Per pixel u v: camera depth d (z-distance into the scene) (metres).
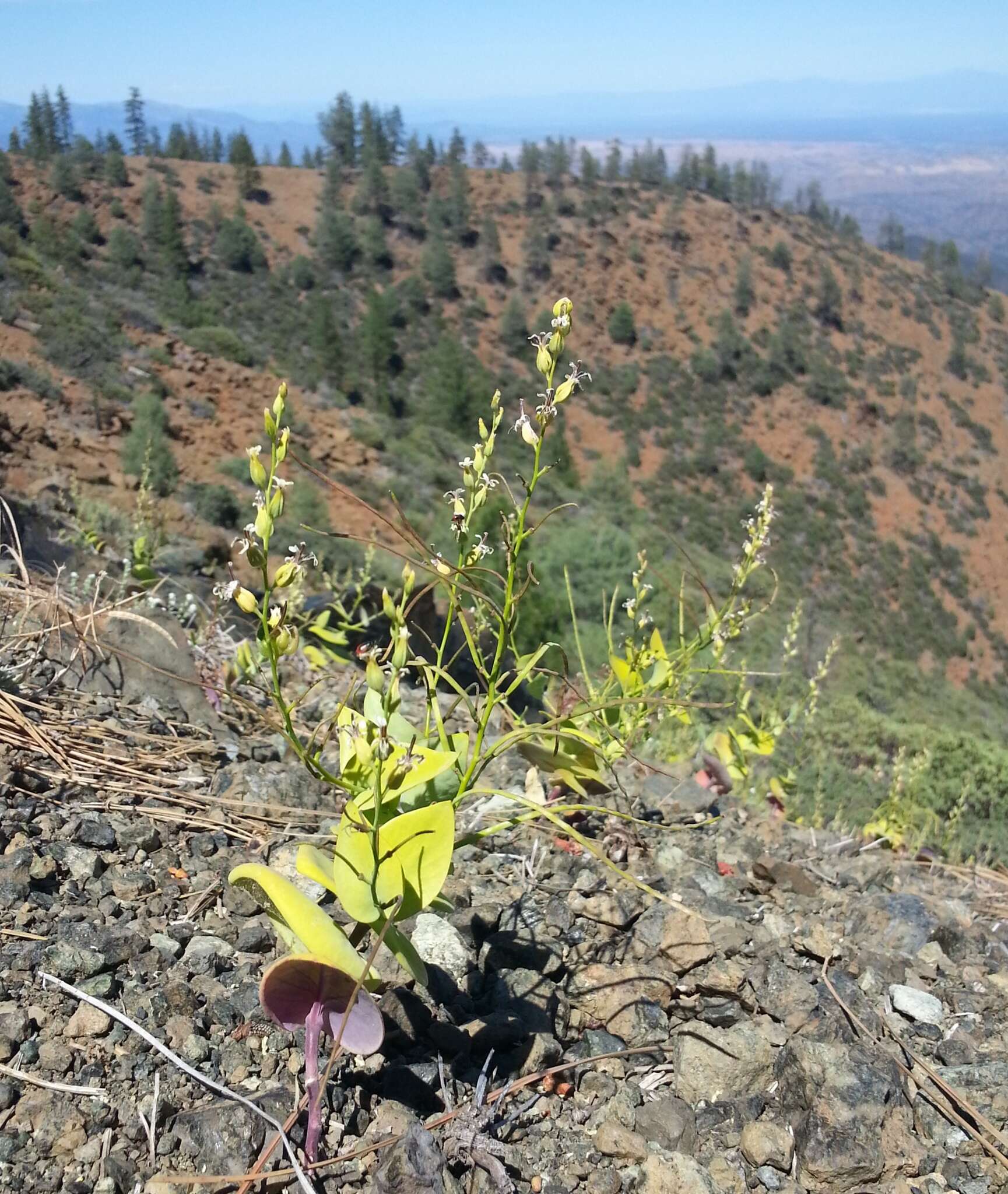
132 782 3.06
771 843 3.91
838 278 138.50
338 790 3.32
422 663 2.16
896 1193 1.99
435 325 114.19
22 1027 1.93
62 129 127.94
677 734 5.15
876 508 108.19
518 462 38.22
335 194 128.25
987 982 2.84
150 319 45.00
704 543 90.44
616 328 120.44
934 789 8.64
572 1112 2.08
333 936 1.71
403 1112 1.93
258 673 3.79
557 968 2.48
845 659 28.39
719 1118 2.12
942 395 127.38
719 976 2.47
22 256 44.41
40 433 24.70
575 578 15.96
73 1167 1.69
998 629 95.56
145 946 2.24
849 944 2.89
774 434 114.88
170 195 100.19
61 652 3.67
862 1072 2.10
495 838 3.18
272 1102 1.86
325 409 46.44
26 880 2.37
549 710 3.08
